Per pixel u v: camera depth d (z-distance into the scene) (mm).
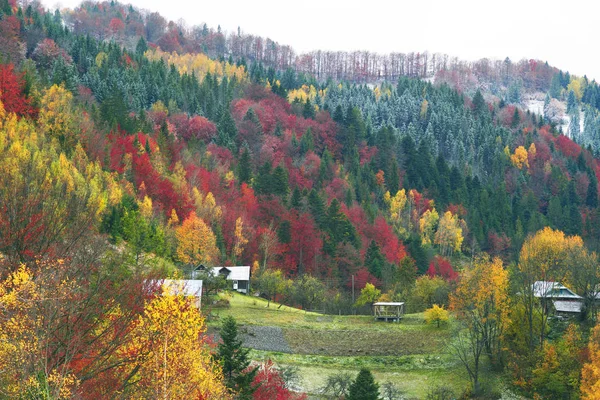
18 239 35812
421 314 100438
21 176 46188
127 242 85750
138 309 33781
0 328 27297
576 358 67250
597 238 169375
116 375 31609
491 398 68312
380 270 132000
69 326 30328
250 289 114625
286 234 139750
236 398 44781
